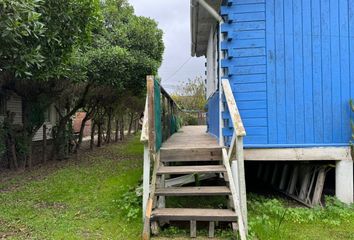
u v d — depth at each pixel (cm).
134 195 580
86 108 1446
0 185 731
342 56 588
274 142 586
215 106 793
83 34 714
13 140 946
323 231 454
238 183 454
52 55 646
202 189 476
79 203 582
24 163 981
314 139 586
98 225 468
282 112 587
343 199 578
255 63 588
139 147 1606
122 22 1616
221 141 607
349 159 582
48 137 1398
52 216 507
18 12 432
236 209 425
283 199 644
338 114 586
